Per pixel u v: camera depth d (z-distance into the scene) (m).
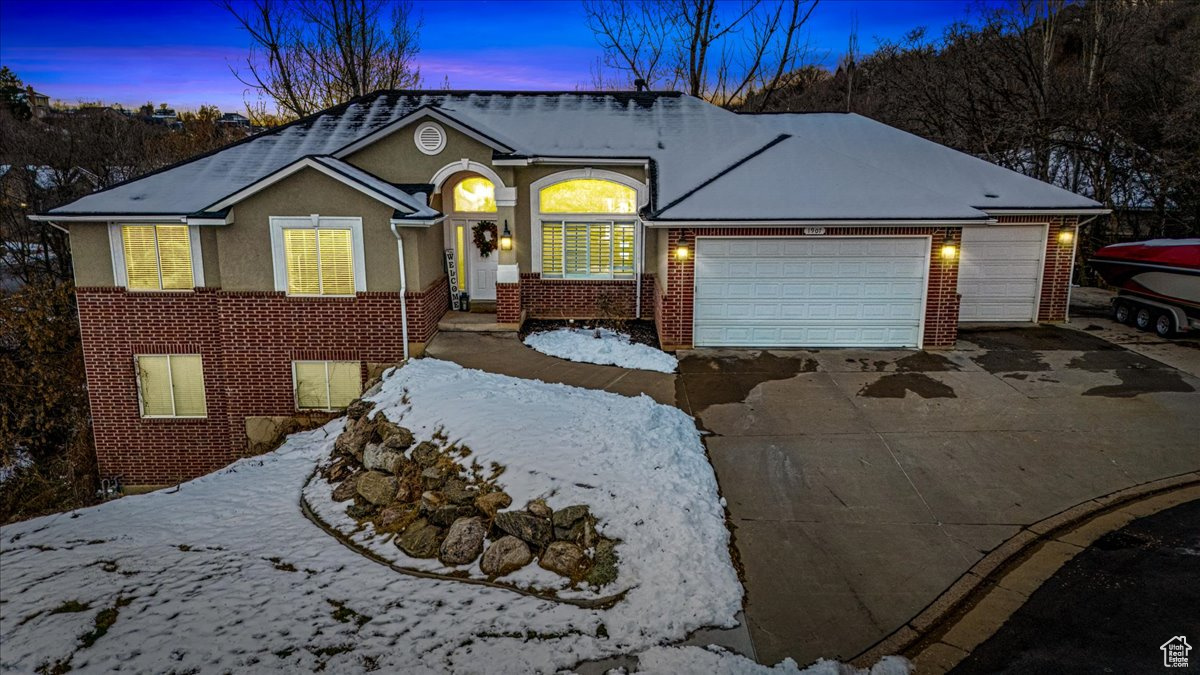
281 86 32.75
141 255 15.28
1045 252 17.50
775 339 15.86
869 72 41.12
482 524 9.12
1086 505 9.26
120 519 11.29
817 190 15.71
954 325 15.50
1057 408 12.27
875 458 10.53
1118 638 6.70
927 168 18.56
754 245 15.42
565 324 17.86
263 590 8.63
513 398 12.13
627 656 6.77
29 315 20.31
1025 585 7.62
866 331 15.74
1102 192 25.38
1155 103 24.94
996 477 9.98
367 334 15.43
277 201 14.81
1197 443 10.91
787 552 8.33
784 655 6.68
